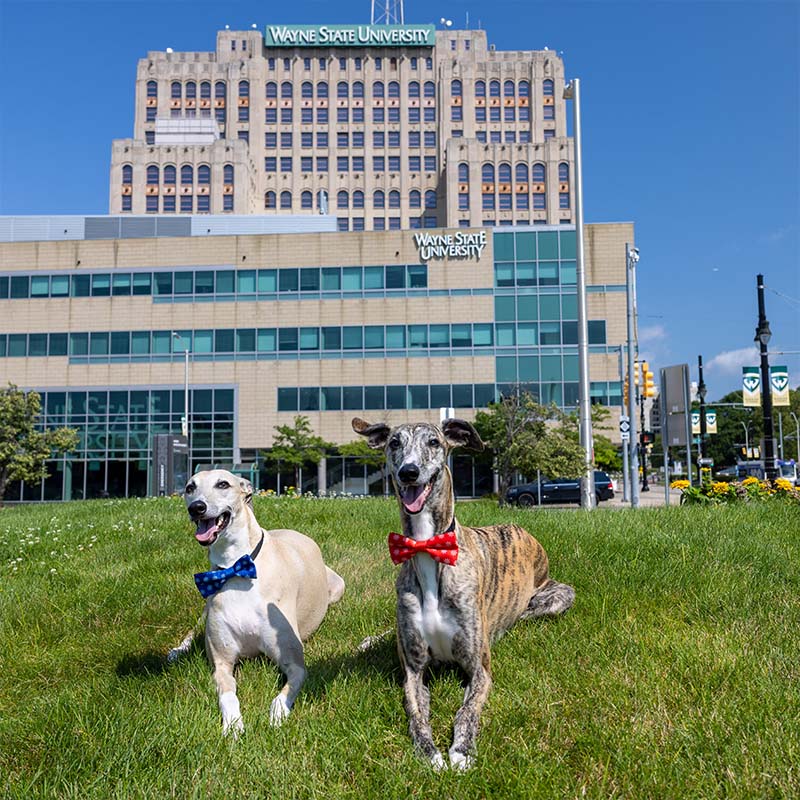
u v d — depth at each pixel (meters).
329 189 91.69
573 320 48.47
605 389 47.59
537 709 4.04
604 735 3.66
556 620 5.57
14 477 34.28
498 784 3.28
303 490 48.25
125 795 3.17
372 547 9.06
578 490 34.84
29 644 5.81
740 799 3.10
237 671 4.87
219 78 92.38
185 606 6.58
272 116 92.69
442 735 3.91
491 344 48.75
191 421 49.53
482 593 4.51
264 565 4.82
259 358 49.72
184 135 85.19
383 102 92.94
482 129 92.62
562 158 85.81
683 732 3.64
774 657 4.60
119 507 15.44
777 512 10.42
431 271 49.47
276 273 50.09
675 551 7.45
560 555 7.48
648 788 3.21
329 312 49.69
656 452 77.62
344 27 92.62
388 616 6.11
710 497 13.38
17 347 50.47
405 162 92.00
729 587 6.18
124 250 50.59
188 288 50.31
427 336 49.16
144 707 4.08
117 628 6.17
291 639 4.71
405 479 4.05
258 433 49.34
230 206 82.94
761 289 22.00
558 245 48.88
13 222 57.75
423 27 92.75
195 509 4.53
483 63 93.12
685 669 4.43
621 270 48.16
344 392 49.22
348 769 3.52
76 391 49.94
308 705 4.30
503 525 5.79
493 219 85.31
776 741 3.52
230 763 3.49
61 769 3.45
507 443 29.11
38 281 50.72
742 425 95.50
